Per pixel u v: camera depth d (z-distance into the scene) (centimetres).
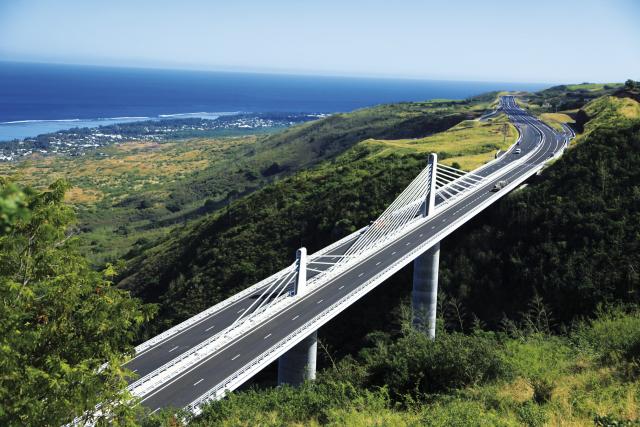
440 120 19875
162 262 9688
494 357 2788
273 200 10362
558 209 7600
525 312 6469
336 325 6788
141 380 3778
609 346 2762
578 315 6038
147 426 2667
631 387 2092
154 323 7444
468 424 1900
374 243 6744
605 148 8569
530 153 11394
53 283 1666
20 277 1641
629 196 7425
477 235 7894
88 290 1734
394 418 2177
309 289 5628
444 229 6894
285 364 4922
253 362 4059
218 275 8175
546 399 2089
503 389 2423
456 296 7119
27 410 1443
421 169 9900
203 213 18788
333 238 8369
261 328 4756
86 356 1689
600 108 14650
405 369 2764
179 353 4462
